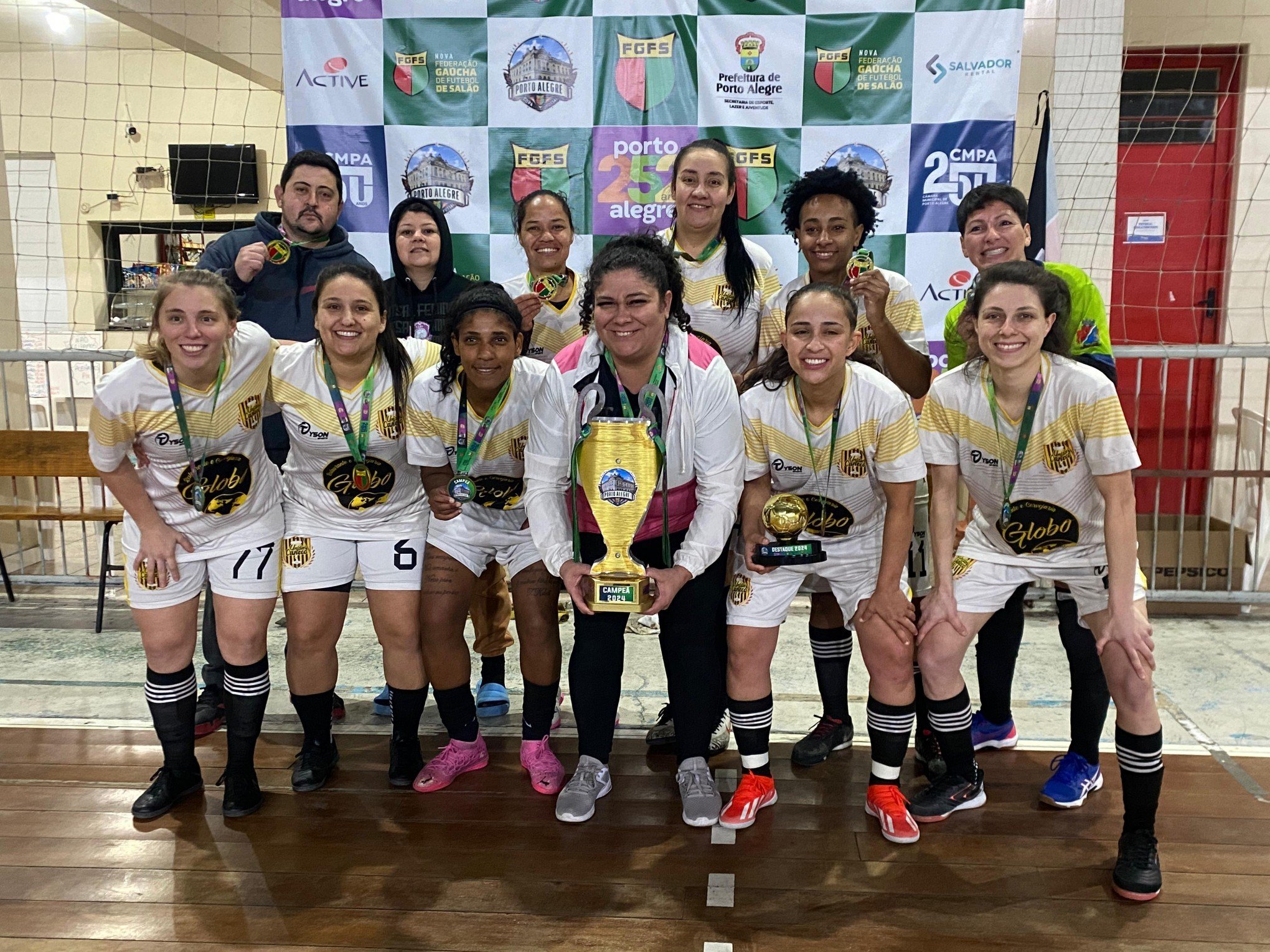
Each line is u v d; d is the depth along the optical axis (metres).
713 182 2.57
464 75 4.01
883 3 3.86
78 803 2.55
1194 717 3.10
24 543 5.06
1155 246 4.93
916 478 2.27
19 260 8.47
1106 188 4.18
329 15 3.99
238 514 2.45
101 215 8.45
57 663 3.71
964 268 4.00
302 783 2.63
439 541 2.55
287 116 4.06
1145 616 2.16
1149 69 4.81
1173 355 4.09
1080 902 2.09
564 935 1.97
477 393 2.46
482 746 2.77
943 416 2.32
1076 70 4.14
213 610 3.03
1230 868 2.22
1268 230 4.83
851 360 2.43
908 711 2.36
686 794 2.44
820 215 2.59
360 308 2.31
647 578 2.23
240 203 8.38
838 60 3.92
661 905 2.08
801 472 2.39
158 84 8.22
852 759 2.84
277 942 1.95
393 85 4.02
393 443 2.49
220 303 2.19
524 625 2.58
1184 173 4.87
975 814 2.49
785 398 2.34
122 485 2.34
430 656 2.57
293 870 2.22
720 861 2.26
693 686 2.42
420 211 2.98
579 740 2.53
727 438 2.28
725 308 2.71
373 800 2.58
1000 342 2.09
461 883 2.17
